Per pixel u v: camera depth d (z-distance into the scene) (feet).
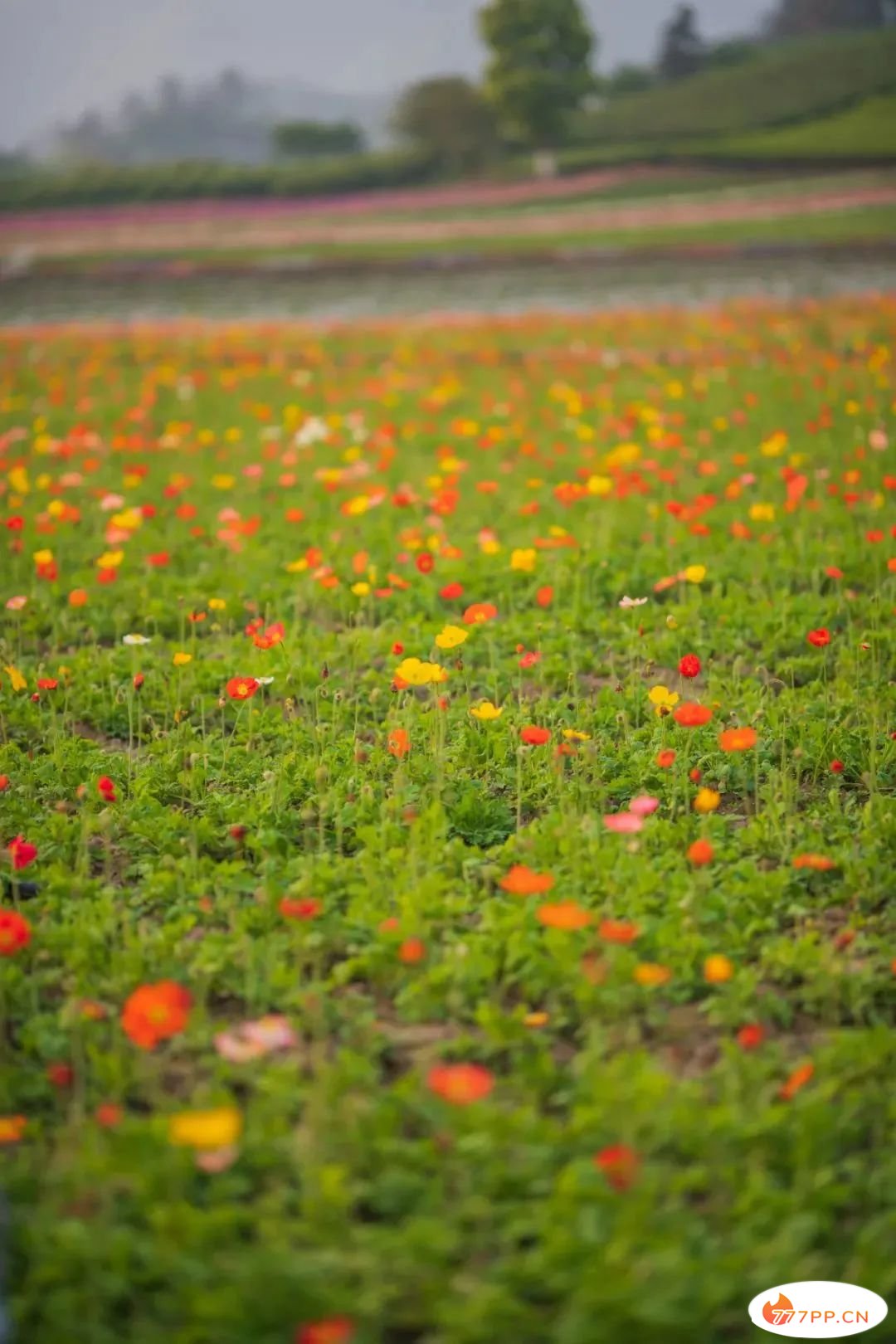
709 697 18.11
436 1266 8.38
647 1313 7.87
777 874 13.16
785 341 51.39
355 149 202.80
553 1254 8.36
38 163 254.27
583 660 20.11
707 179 133.59
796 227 94.68
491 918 12.42
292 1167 9.31
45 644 22.07
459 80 164.45
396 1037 11.19
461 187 153.28
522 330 60.08
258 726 17.67
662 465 33.17
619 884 13.01
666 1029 11.22
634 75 207.51
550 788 15.57
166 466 35.45
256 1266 8.16
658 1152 9.53
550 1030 11.21
